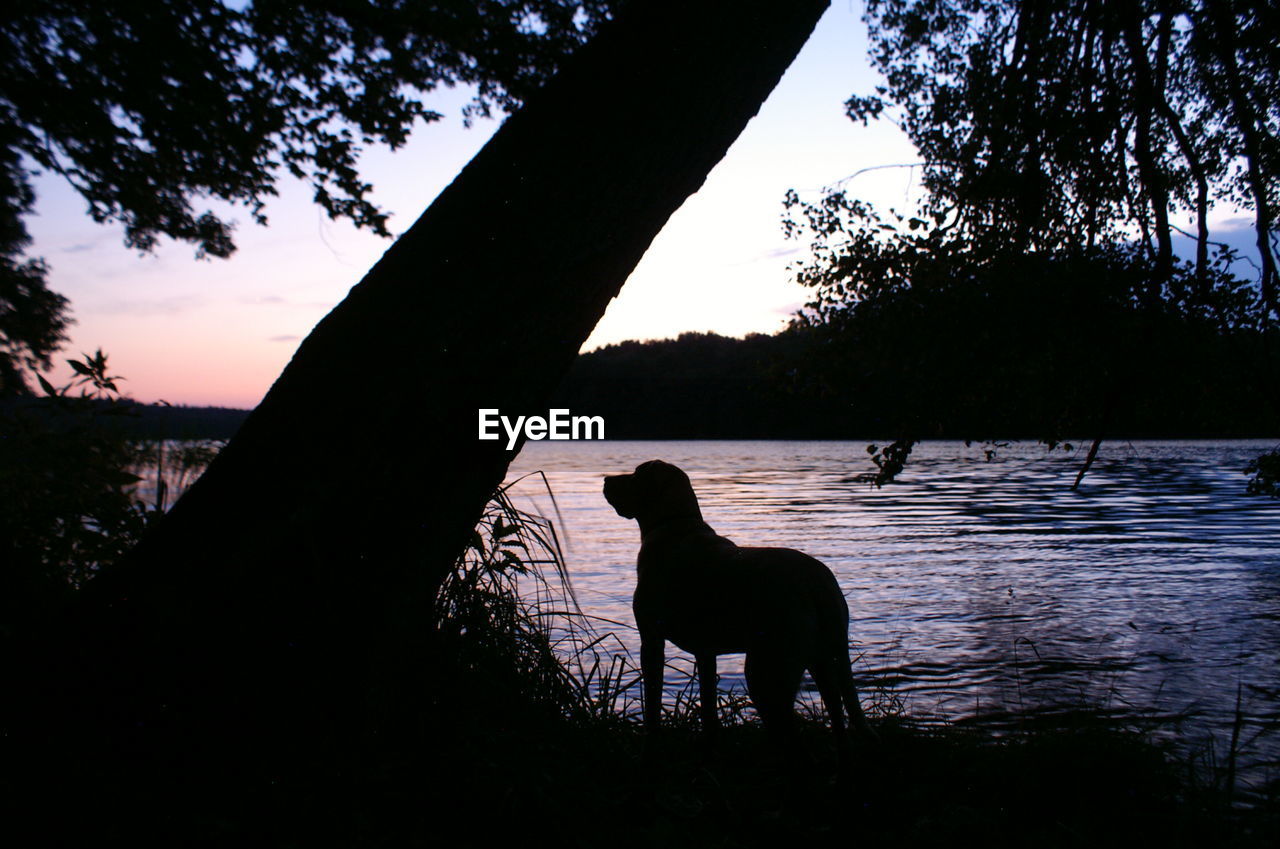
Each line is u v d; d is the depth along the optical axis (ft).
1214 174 22.52
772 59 11.02
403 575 9.50
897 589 35.68
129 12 17.44
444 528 9.71
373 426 9.15
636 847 9.32
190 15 18.63
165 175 22.22
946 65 25.39
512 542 13.84
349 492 9.10
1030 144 19.56
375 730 9.77
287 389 9.51
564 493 92.07
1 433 12.53
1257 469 19.94
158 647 8.73
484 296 9.48
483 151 10.33
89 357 13.06
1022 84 20.29
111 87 18.88
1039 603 32.27
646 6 10.68
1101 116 19.43
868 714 15.14
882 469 17.53
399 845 8.46
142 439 15.94
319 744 9.20
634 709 15.43
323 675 9.11
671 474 13.05
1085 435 17.63
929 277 16.48
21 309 20.01
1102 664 22.81
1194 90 23.17
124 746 8.59
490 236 9.63
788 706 10.68
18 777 8.18
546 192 9.75
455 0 20.07
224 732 8.80
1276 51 19.16
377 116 21.91
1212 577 38.22
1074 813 10.66
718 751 12.94
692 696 15.15
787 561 11.27
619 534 56.49
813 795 11.16
